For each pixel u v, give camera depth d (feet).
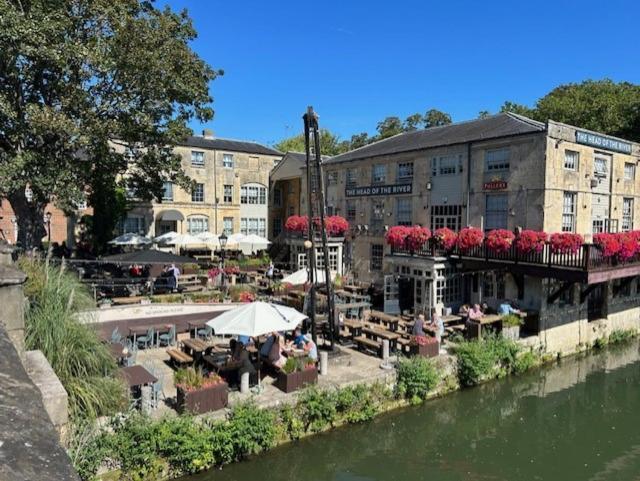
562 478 31.35
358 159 80.38
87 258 80.23
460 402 42.88
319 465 32.32
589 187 61.05
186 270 80.18
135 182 73.20
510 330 51.88
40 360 13.97
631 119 98.27
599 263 48.42
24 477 4.87
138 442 27.17
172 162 64.18
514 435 37.47
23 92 52.29
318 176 45.06
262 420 31.76
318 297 58.44
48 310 25.68
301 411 34.78
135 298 56.49
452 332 52.75
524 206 56.95
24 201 55.36
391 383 40.19
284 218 117.80
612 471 32.27
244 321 36.04
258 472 30.71
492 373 47.14
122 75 53.31
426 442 35.96
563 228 57.98
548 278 54.60
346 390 36.70
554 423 39.75
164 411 31.99
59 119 46.39
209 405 32.09
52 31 44.04
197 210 106.01
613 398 45.32
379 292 69.67
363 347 48.06
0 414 6.32
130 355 38.19
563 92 125.80
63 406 11.64
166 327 48.42
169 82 55.21
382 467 32.37
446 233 59.21
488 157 61.41
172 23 55.72
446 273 60.23
